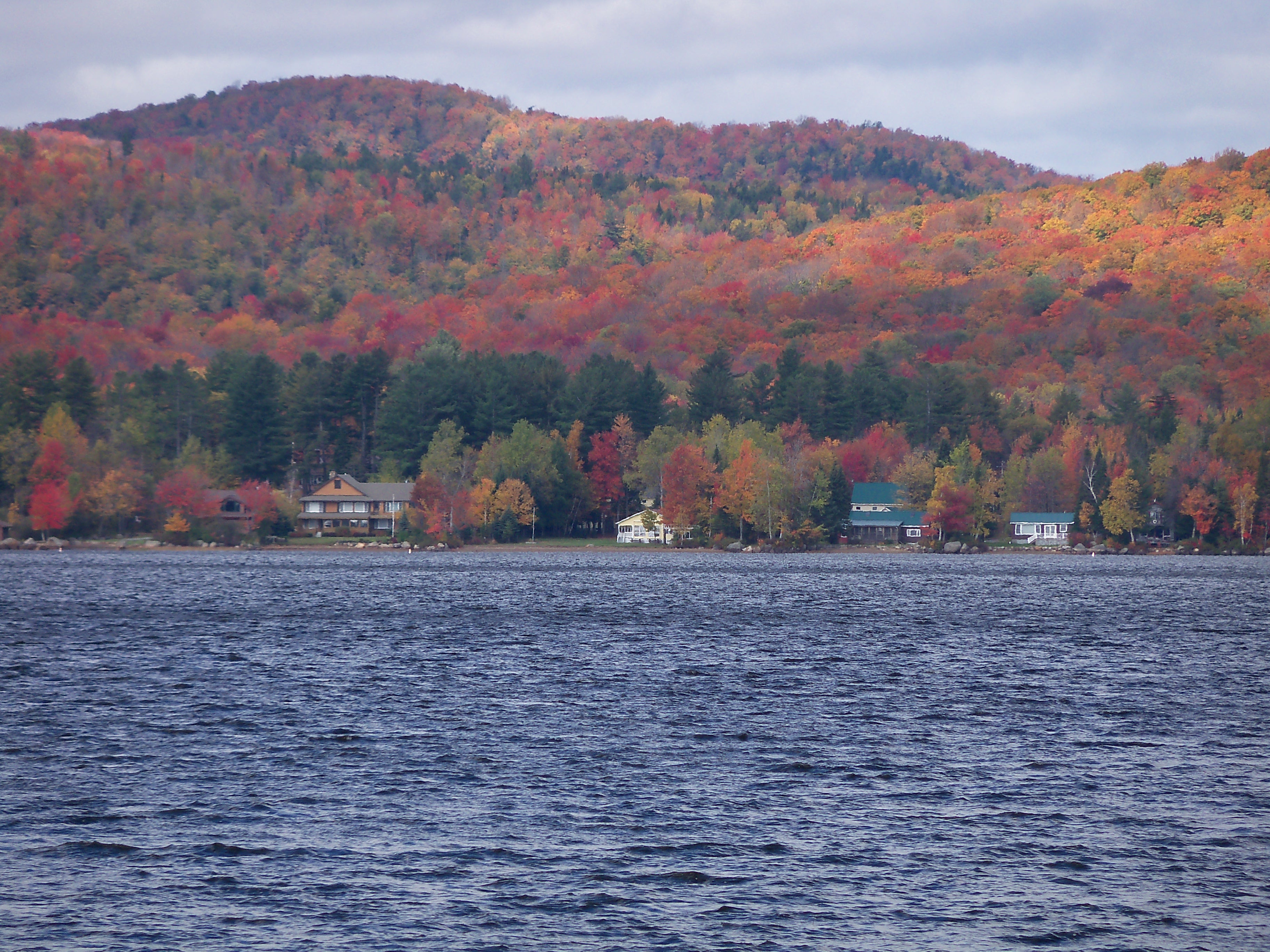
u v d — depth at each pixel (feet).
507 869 203.41
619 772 271.08
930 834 223.92
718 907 187.11
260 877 199.21
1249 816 236.22
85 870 202.39
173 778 263.49
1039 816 235.61
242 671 431.02
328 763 278.87
